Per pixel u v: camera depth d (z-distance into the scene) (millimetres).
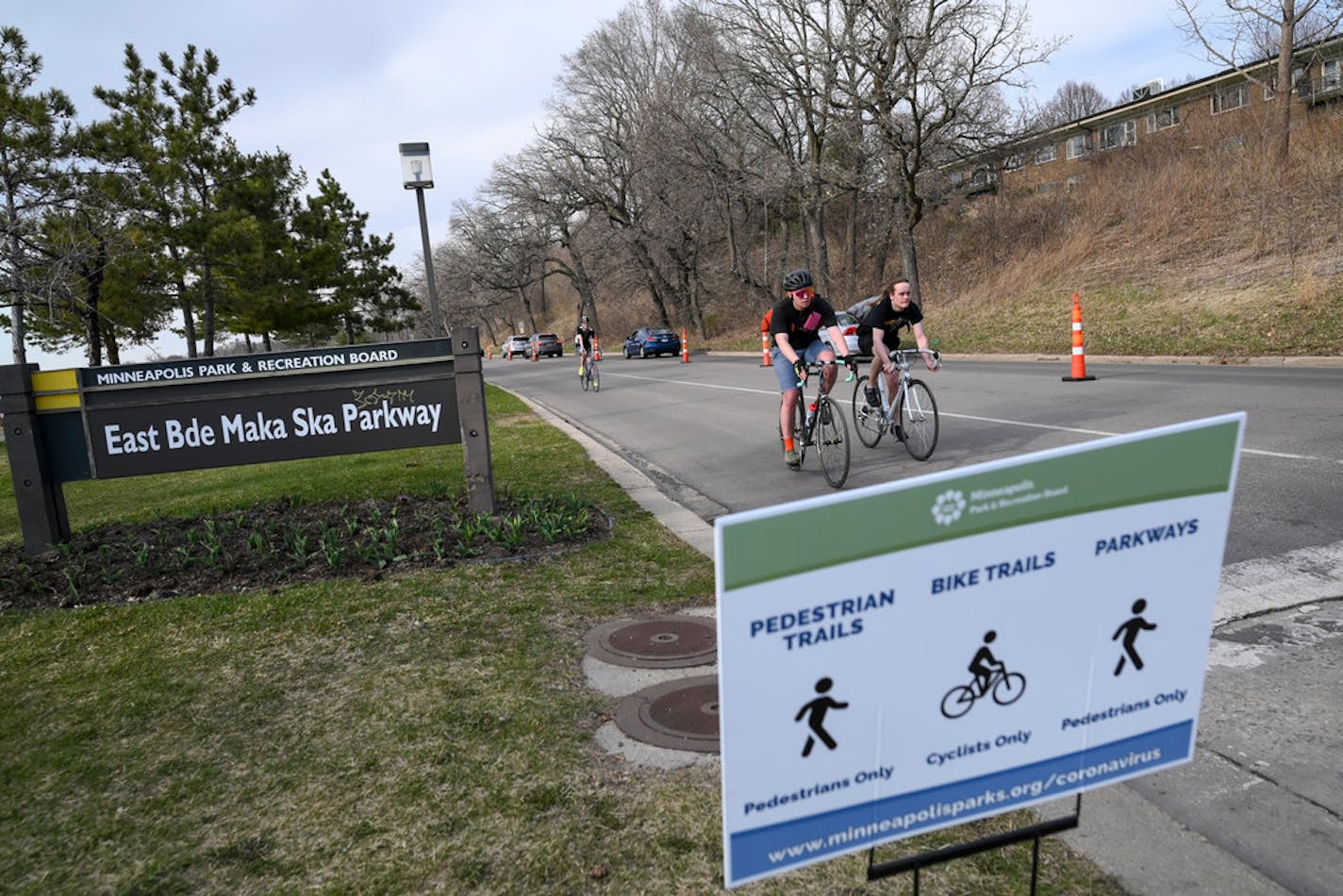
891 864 1927
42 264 21531
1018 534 1671
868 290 41844
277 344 59562
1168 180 28266
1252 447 8039
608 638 4531
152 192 26453
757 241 56312
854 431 11414
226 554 5988
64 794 3270
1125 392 12508
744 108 37312
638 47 50438
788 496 8125
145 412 6805
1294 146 25984
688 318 54500
